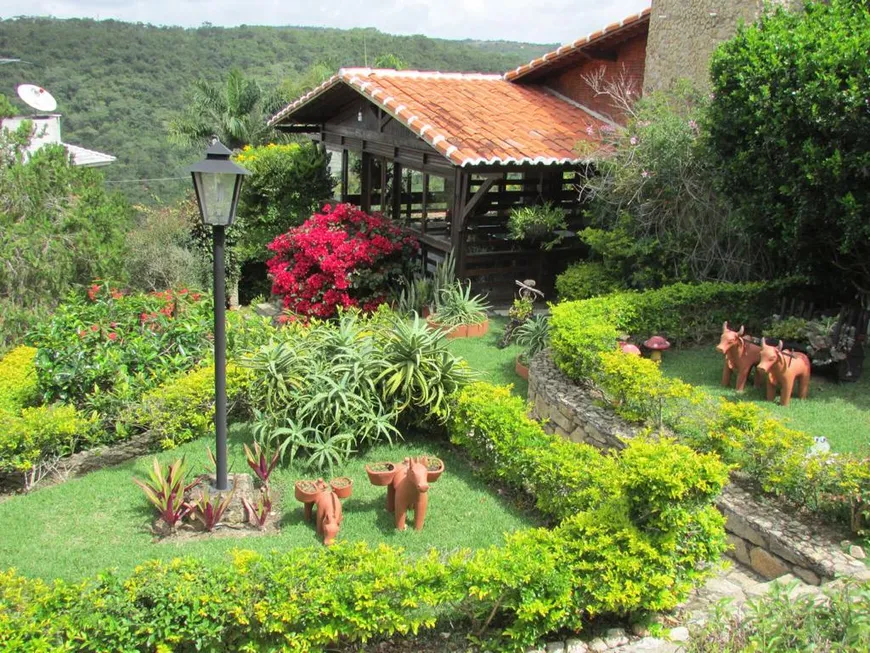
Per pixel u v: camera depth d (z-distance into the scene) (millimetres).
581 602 4023
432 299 11531
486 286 11969
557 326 7824
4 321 10328
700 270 9656
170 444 6762
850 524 4863
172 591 3725
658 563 4133
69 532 5477
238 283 17359
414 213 14133
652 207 9688
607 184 10266
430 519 5594
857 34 7086
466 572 3924
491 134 11219
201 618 3715
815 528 4910
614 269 10148
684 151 9180
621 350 7371
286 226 17266
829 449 5906
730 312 8953
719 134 8109
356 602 3775
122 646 3617
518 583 3881
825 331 7668
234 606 3721
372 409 6824
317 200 17438
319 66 31141
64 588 3688
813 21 7703
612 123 11812
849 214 6922
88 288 11078
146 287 13945
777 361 6945
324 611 3746
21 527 5547
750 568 5090
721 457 5625
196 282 14672
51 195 11750
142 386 7375
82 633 3543
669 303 8633
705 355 8539
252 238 16875
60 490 6184
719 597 4473
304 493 5293
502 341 9969
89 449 6988
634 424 6449
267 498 5711
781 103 7191
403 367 6969
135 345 7762
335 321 12117
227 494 5758
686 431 5988
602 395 7066
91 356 7656
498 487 6113
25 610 3572
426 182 12852
